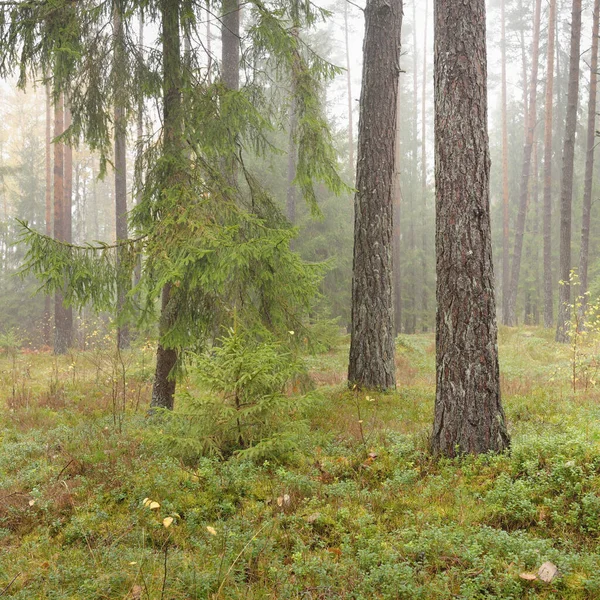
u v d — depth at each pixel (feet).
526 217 116.67
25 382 38.70
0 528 15.55
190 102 25.05
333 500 16.35
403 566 12.46
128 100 26.35
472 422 18.57
